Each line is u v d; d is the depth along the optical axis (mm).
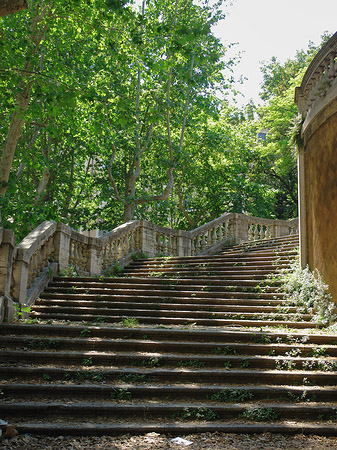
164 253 20219
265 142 35125
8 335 9000
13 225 14055
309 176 13242
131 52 17328
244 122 34656
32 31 15109
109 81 21812
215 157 29656
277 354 8750
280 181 35625
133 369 7836
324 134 12133
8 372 7473
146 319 10781
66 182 26312
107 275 16484
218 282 13430
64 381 7398
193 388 7242
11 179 15633
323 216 11969
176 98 24469
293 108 32000
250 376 7766
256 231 23641
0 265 9867
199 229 21547
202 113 27578
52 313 11258
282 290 12523
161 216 31703
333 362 8266
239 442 5930
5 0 6109
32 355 8023
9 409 6461
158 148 27641
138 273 16203
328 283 11461
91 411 6555
